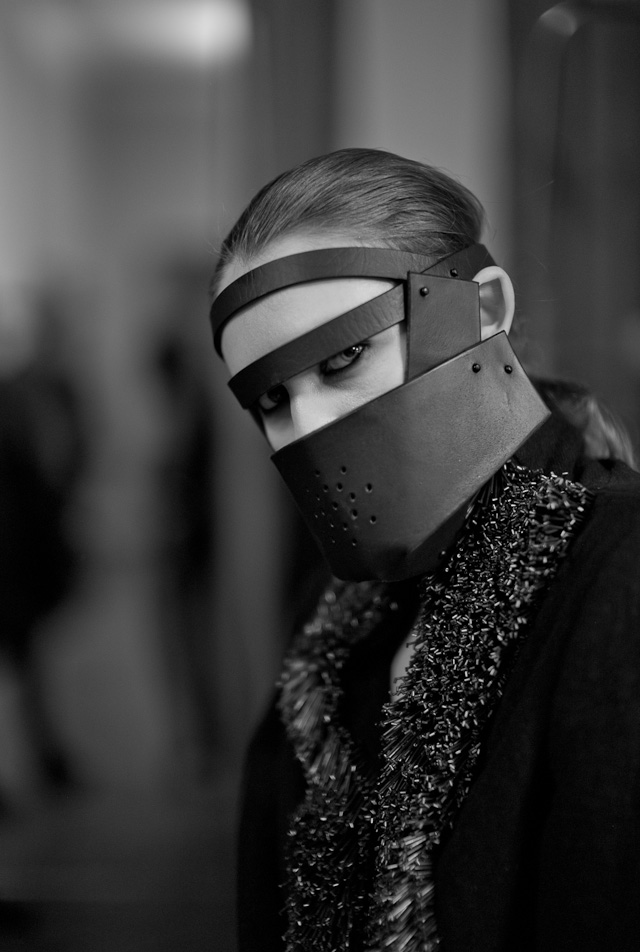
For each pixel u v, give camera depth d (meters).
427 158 2.42
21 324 2.72
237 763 2.43
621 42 1.94
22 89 2.72
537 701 0.63
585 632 0.61
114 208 2.83
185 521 2.64
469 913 0.63
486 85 2.38
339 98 2.45
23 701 2.36
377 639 0.83
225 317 0.73
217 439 2.66
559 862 0.58
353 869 0.73
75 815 2.11
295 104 2.44
